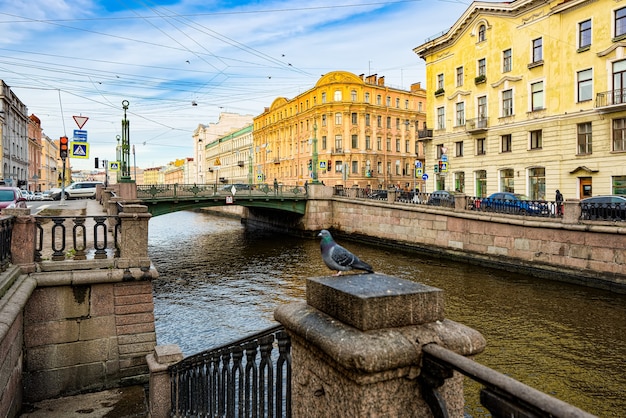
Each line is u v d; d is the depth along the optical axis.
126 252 7.98
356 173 56.53
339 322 1.93
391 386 1.77
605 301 15.20
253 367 3.23
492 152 31.39
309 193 36.03
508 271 20.47
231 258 27.12
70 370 7.56
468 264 22.80
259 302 16.84
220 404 3.89
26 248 7.35
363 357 1.63
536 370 9.95
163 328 13.91
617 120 23.80
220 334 13.32
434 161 37.31
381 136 58.88
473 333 1.88
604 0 24.25
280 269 23.39
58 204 23.92
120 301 7.91
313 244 33.09
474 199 23.03
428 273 20.89
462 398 1.90
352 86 56.09
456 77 34.84
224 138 96.25
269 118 73.50
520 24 29.12
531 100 28.56
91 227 14.14
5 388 5.69
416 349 1.73
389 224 29.53
